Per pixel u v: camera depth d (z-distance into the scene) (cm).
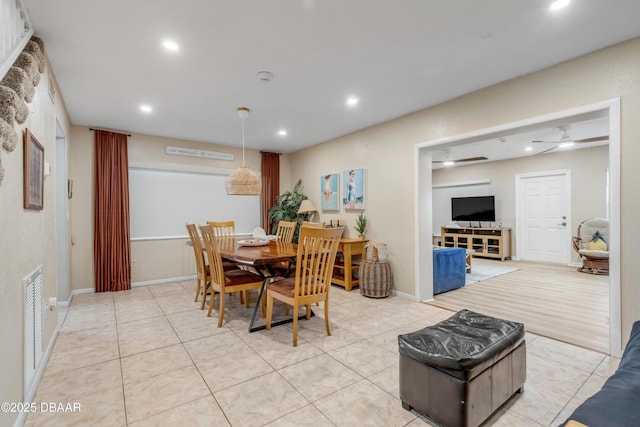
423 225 394
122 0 184
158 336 284
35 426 165
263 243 385
